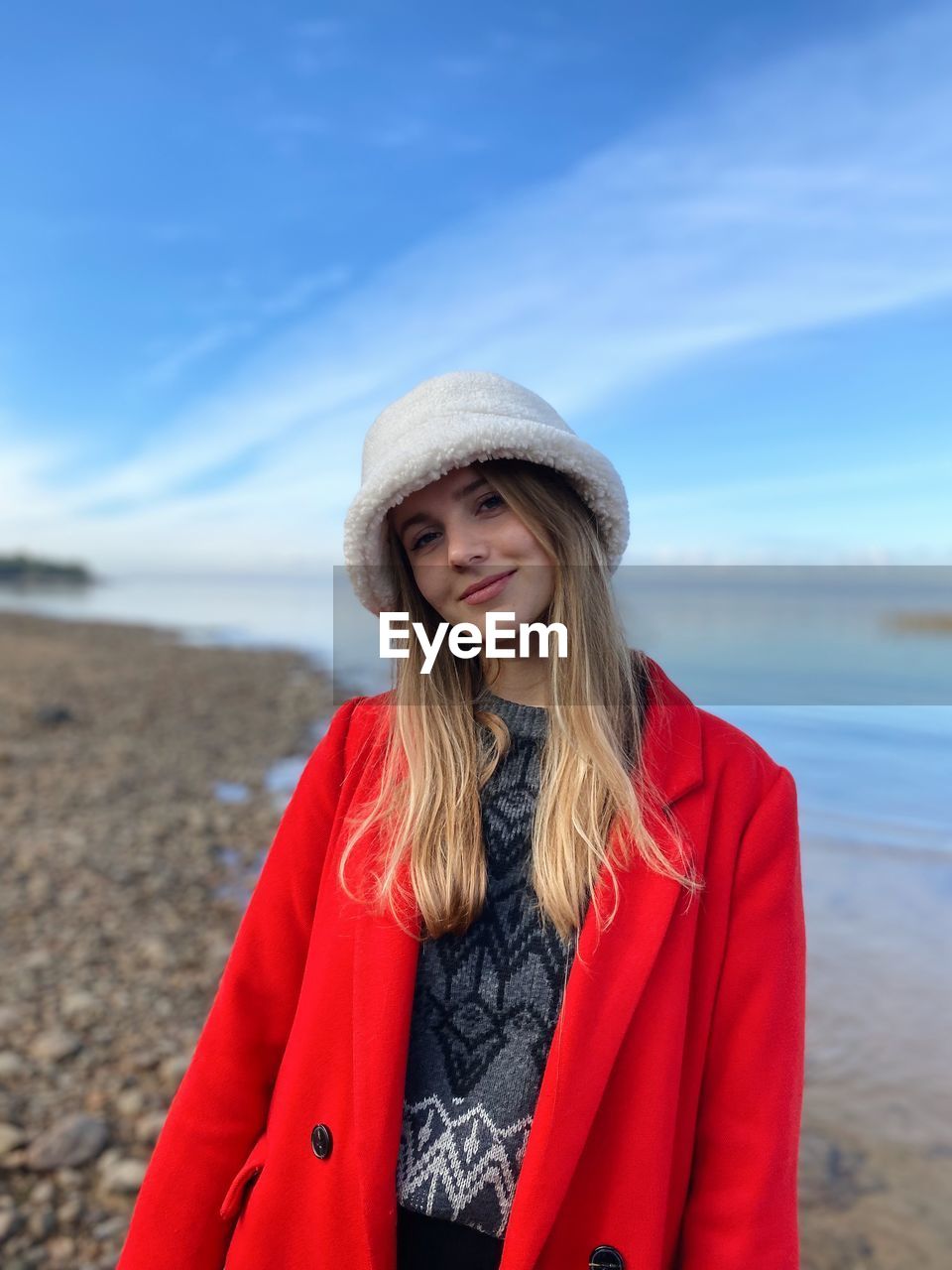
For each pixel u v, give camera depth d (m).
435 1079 1.28
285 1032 1.48
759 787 1.36
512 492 1.35
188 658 24.02
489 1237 1.24
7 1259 2.78
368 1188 1.22
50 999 4.44
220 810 8.30
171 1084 3.70
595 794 1.31
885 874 5.94
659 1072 1.22
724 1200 1.22
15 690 16.11
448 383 1.42
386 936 1.32
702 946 1.29
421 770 1.38
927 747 9.64
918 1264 2.82
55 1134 3.26
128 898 5.91
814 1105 3.62
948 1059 3.90
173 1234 1.38
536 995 1.28
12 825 7.52
